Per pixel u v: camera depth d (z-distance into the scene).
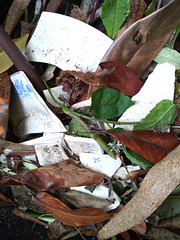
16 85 0.27
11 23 0.31
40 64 0.31
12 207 0.34
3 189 0.33
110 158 0.27
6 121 0.27
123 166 0.27
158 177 0.24
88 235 0.31
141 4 0.27
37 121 0.28
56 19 0.28
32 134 0.30
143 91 0.25
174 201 0.31
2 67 0.28
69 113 0.24
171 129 0.26
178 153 0.24
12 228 0.33
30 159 0.30
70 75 0.28
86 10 0.31
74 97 0.27
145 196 0.25
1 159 0.31
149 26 0.24
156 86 0.25
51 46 0.28
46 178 0.26
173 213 0.31
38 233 0.33
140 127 0.25
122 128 0.24
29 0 0.29
